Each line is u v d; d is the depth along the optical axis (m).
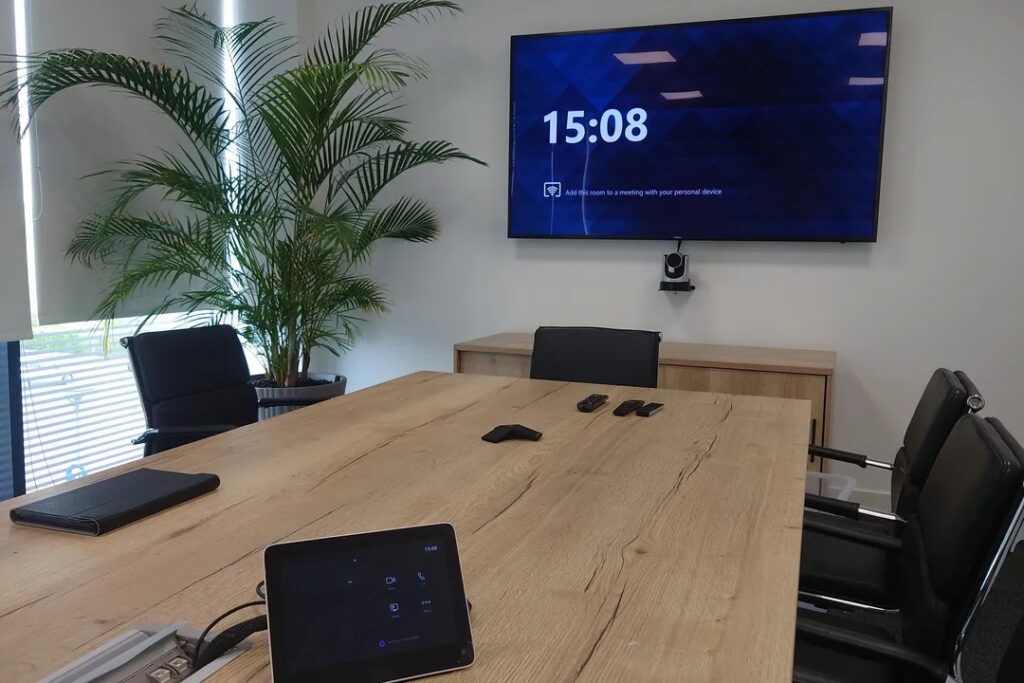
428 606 0.95
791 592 1.11
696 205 3.71
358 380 4.52
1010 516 1.22
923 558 1.50
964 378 2.11
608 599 1.09
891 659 1.21
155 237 3.49
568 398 2.45
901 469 2.21
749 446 1.91
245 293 3.89
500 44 4.04
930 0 3.33
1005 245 3.34
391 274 4.38
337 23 4.30
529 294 4.12
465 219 4.20
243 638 0.95
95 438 3.60
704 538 1.31
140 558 1.22
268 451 1.83
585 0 3.86
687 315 3.84
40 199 3.24
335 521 1.38
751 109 3.57
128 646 0.94
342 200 4.36
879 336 3.54
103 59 3.08
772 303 3.69
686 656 0.94
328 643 0.90
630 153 3.79
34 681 0.89
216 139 3.60
